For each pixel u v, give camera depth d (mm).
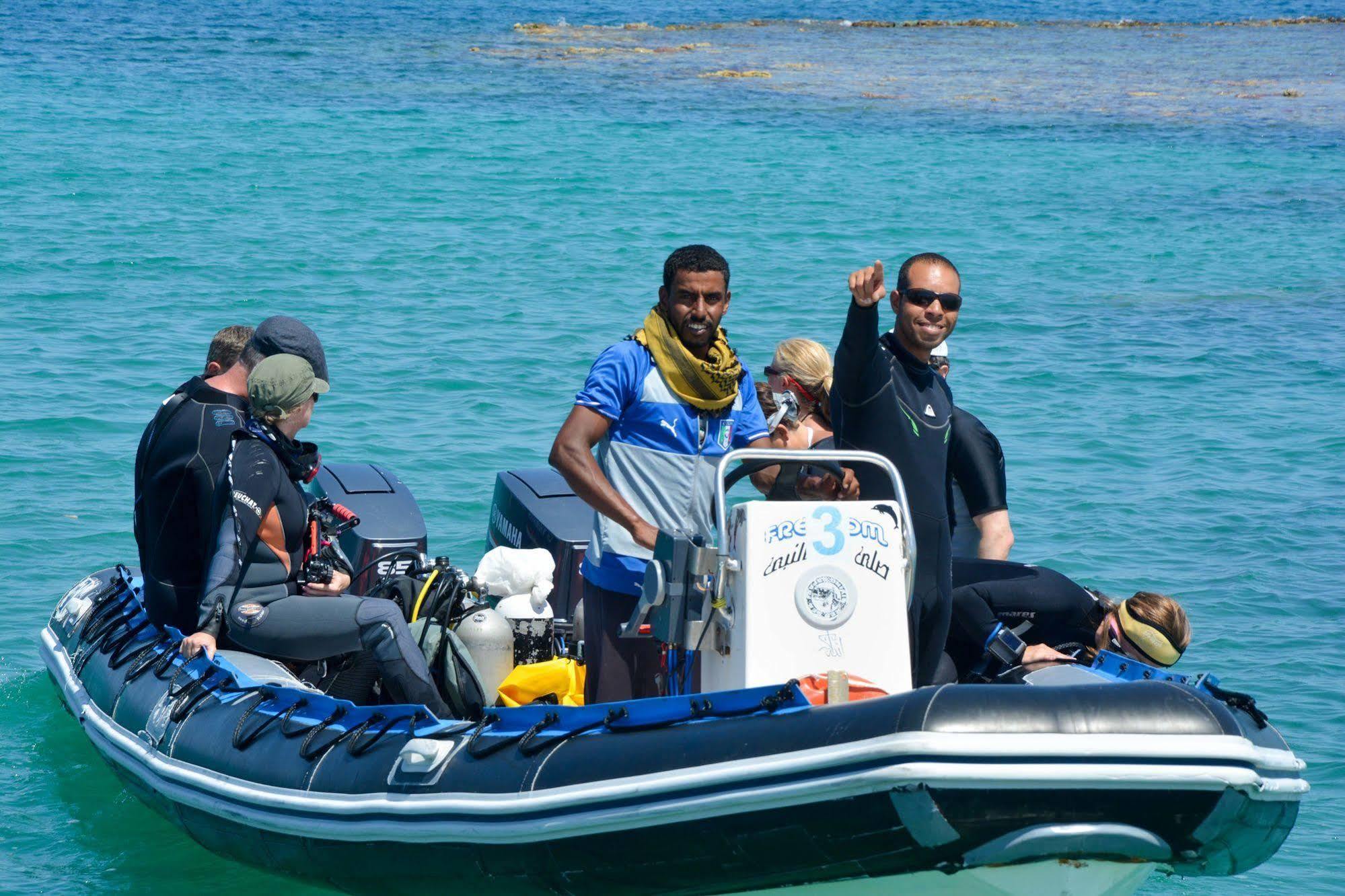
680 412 12344
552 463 12258
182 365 32219
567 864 11312
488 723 12070
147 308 38031
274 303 39344
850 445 12367
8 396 29062
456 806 11672
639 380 12281
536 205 60094
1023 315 42688
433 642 13438
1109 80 123250
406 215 56125
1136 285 48312
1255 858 10625
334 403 29594
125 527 22500
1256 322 42281
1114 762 9891
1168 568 22188
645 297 41906
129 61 114812
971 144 86562
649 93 106375
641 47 141500
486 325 37375
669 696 11961
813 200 64375
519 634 13648
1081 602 13414
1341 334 40625
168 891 14016
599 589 12648
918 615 12367
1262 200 68438
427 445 27062
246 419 14531
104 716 15328
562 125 87562
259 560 13625
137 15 158250
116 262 44125
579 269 46062
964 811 9875
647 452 12391
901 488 11570
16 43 124062
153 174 63906
